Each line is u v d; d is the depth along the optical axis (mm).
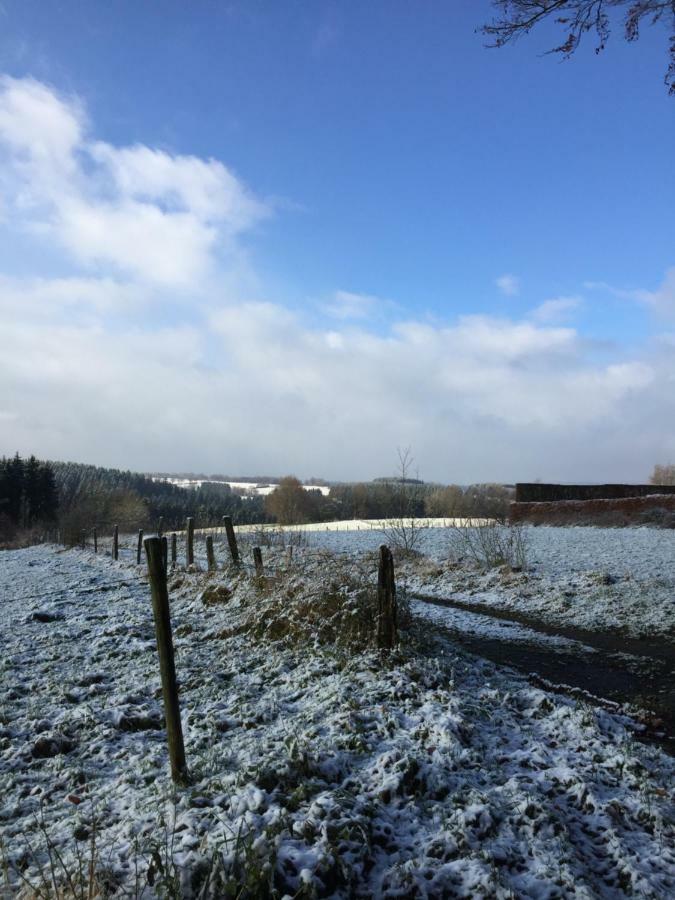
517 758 4738
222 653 8164
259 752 4711
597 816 3939
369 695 5801
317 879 3113
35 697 6781
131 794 4293
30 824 3996
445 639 9039
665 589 13336
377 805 3895
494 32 7008
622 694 7379
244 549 18094
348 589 8703
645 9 6473
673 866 3479
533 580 15281
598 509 27859
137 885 2945
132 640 9250
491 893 3123
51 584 18234
